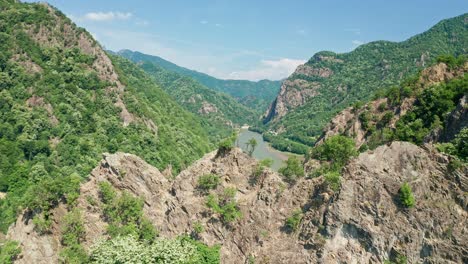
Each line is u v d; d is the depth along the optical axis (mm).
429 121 116438
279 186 71688
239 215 70625
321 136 171750
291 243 64125
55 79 197500
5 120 174000
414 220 57781
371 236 58531
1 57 191500
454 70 136500
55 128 178375
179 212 74812
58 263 69375
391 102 143875
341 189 62500
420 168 61531
